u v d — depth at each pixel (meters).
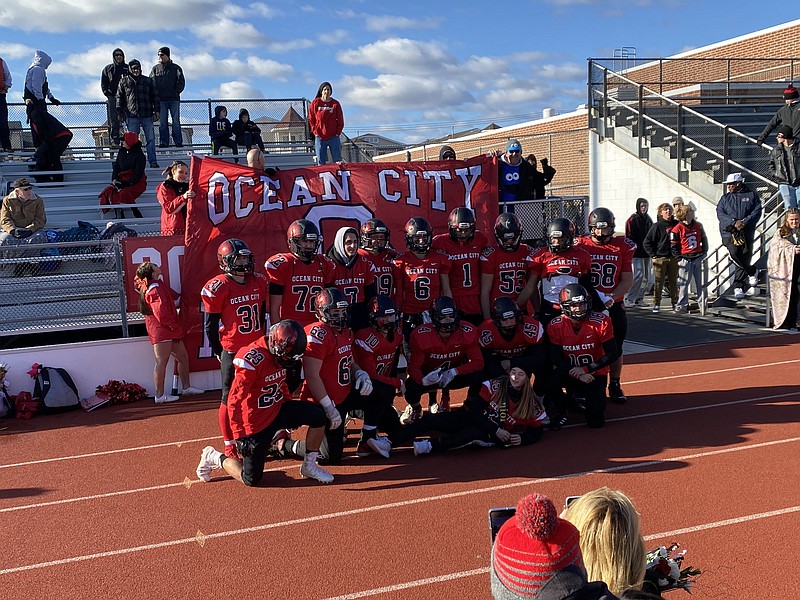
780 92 18.75
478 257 8.25
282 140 16.89
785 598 3.92
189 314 8.97
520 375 6.50
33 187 13.71
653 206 15.54
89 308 9.25
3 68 14.14
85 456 6.90
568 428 7.14
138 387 8.84
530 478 5.84
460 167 9.95
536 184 12.13
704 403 7.68
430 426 6.56
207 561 4.67
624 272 7.96
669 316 12.53
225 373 6.16
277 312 7.41
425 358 7.07
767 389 8.05
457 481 5.87
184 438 7.34
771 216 12.76
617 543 2.49
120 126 15.23
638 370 9.30
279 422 5.88
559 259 7.81
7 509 5.67
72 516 5.49
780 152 12.45
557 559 2.22
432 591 4.18
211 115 16.20
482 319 8.38
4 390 8.34
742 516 4.93
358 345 6.68
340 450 6.40
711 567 4.27
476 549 4.66
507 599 2.26
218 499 5.73
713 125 15.93
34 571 4.62
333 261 7.69
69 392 8.45
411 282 8.00
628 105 16.44
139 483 6.14
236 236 9.08
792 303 11.02
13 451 7.12
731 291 12.90
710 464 5.92
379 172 9.68
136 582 4.43
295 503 5.58
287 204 9.30
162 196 9.72
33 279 9.10
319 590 4.25
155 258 9.02
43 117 13.97
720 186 13.94
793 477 5.56
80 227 11.06
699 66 20.58
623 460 6.14
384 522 5.14
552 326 7.06
